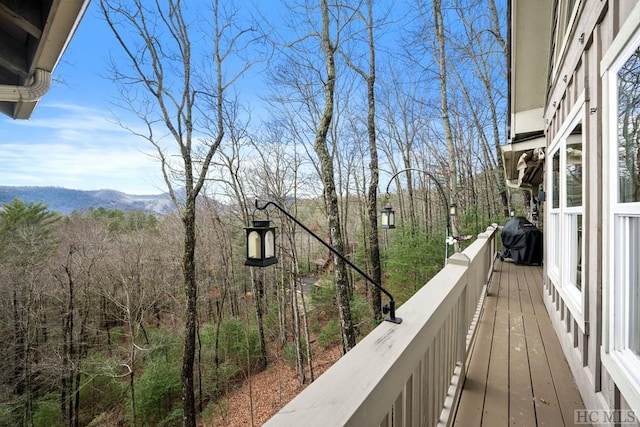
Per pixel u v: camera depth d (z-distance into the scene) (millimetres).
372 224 10664
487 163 15695
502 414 1902
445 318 1711
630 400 1321
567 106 2842
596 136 1817
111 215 24406
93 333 14477
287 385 12047
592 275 1906
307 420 676
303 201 16875
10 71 1949
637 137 1386
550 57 3734
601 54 1792
